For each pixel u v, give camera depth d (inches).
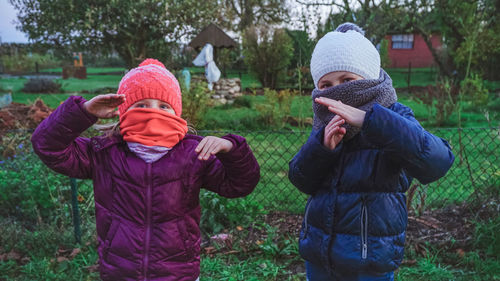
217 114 391.2
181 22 631.2
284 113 346.6
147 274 62.0
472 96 430.0
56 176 157.2
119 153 64.6
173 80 67.9
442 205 155.6
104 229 63.8
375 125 53.1
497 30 476.4
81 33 604.7
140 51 640.4
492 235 120.3
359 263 61.6
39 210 145.8
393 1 471.5
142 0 595.2
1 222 138.1
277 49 672.4
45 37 630.5
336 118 58.2
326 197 65.0
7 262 120.5
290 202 164.9
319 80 66.4
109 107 58.7
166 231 62.5
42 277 112.2
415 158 54.7
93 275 114.1
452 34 573.9
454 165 191.8
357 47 63.5
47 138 59.0
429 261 116.0
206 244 131.6
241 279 111.7
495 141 223.3
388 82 62.1
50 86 647.8
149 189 62.2
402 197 64.4
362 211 61.7
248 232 138.4
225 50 880.9
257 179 65.3
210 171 65.7
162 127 62.8
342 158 63.5
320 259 65.5
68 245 129.1
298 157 65.9
